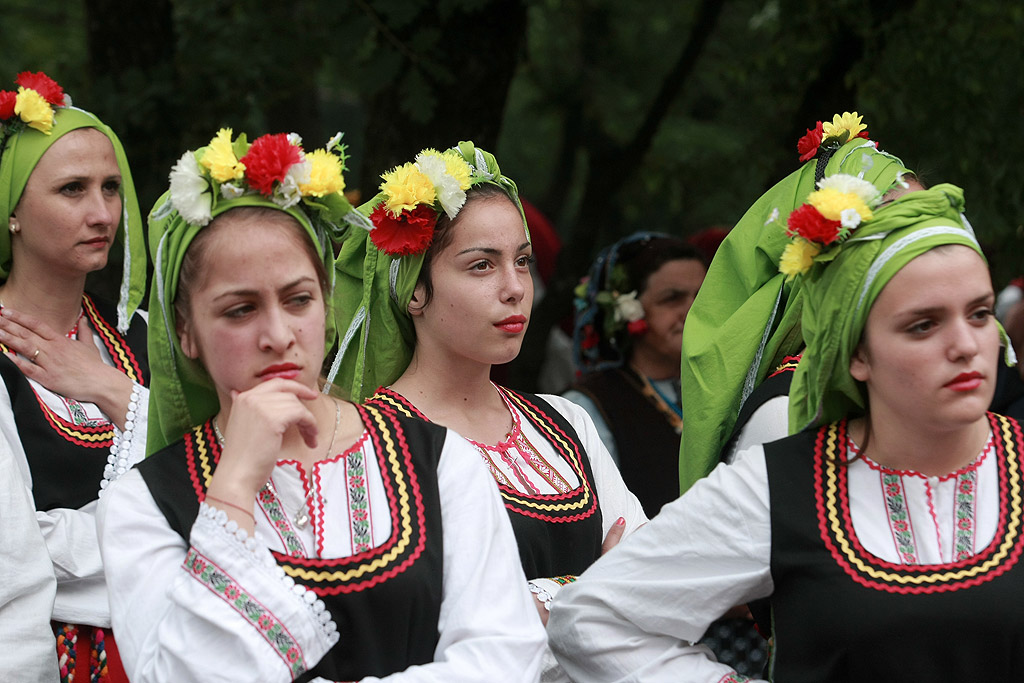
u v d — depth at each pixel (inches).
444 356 215.0
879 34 382.6
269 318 157.8
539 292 591.5
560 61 721.0
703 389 215.3
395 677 152.9
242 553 150.3
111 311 267.0
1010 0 385.4
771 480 167.5
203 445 167.0
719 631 187.8
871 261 161.8
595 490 218.1
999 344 164.2
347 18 339.9
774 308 213.2
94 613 224.2
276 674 148.0
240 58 398.6
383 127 358.9
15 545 199.0
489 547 164.6
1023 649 155.9
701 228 717.9
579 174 858.8
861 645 157.2
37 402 236.1
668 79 474.3
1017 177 382.9
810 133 217.3
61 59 516.1
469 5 328.8
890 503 165.0
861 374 166.6
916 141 392.8
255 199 161.6
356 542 159.2
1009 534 160.9
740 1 534.6
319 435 166.1
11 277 254.8
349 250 223.5
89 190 249.3
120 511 159.8
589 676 177.9
